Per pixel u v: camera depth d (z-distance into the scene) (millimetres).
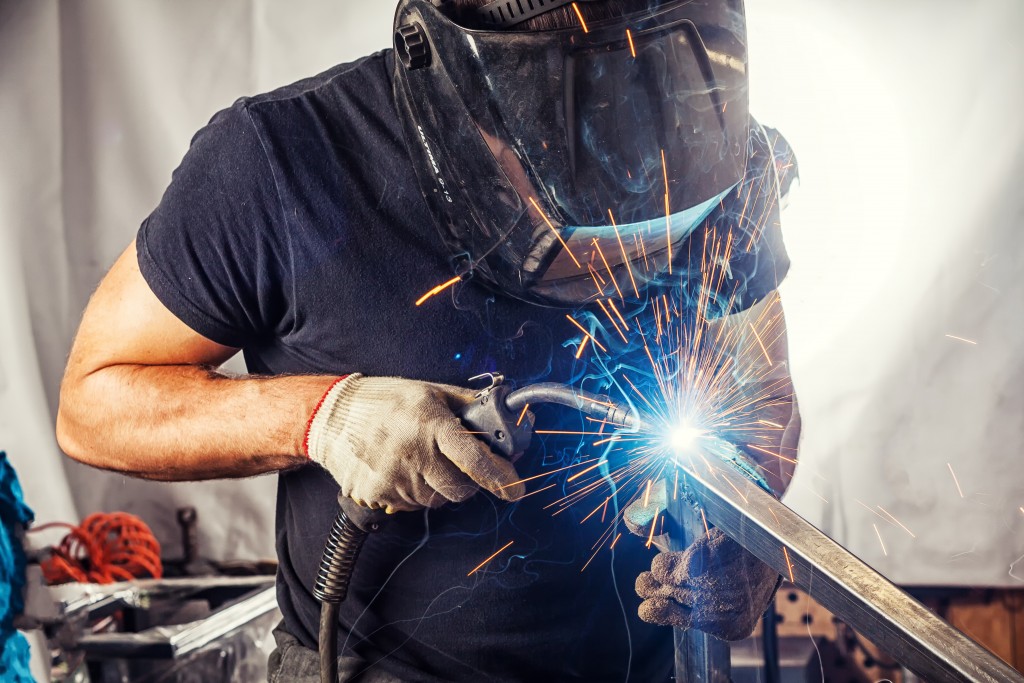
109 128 2645
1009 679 692
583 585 1339
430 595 1314
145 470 1333
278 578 1476
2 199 2611
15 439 2686
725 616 1063
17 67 2568
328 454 1193
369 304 1261
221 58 2623
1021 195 2375
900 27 2371
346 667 1318
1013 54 2326
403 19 1149
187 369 1330
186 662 2025
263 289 1271
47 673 2473
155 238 1272
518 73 1038
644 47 1029
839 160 2457
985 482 2488
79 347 1373
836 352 2533
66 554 2314
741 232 1338
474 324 1276
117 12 2584
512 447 1162
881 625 789
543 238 1101
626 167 1047
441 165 1160
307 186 1243
